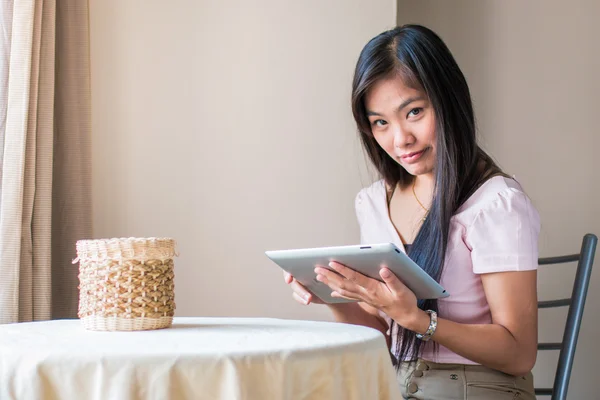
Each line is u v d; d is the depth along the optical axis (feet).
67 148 7.49
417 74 5.25
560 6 10.67
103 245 4.61
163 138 8.18
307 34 8.58
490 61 10.69
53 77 7.07
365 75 5.42
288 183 8.45
